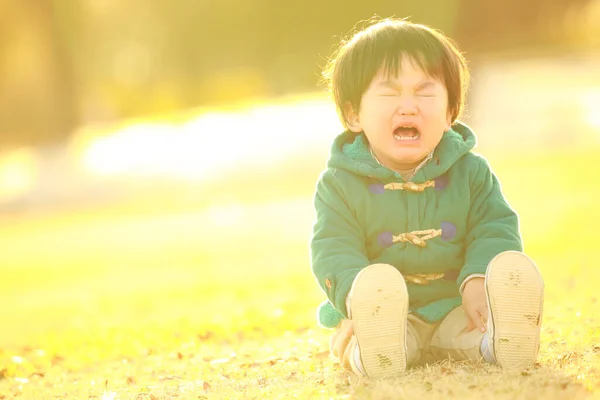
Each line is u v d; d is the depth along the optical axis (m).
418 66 4.30
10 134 42.75
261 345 6.19
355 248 4.32
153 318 9.72
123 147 35.62
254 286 11.80
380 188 4.40
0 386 5.70
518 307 3.96
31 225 25.45
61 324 10.47
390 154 4.34
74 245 20.52
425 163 4.47
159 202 26.91
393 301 3.95
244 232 19.58
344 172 4.45
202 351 6.23
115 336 7.92
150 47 60.56
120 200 28.09
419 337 4.39
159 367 5.67
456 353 4.30
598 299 6.68
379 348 3.99
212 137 35.59
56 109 39.25
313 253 4.35
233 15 56.16
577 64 38.62
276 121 37.59
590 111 30.45
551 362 4.23
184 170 30.61
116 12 56.25
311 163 30.09
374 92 4.34
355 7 52.97
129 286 13.85
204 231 20.55
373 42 4.38
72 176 31.59
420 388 3.76
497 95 33.09
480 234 4.37
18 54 44.03
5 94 44.06
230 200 25.69
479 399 3.52
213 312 9.42
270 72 57.69
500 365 4.04
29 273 16.73
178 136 36.72
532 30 46.94
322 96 44.97
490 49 42.38
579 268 9.52
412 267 4.38
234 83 57.84
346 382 4.10
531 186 20.64
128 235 21.36
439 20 46.88
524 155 26.61
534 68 38.12
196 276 14.00
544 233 13.80
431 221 4.38
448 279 4.43
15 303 13.34
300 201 24.17
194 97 58.19
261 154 31.64
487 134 29.84
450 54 4.43
